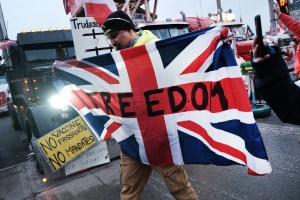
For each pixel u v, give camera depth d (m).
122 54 2.10
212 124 1.89
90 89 2.37
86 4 4.62
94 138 4.03
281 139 4.25
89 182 3.70
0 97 12.76
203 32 1.88
